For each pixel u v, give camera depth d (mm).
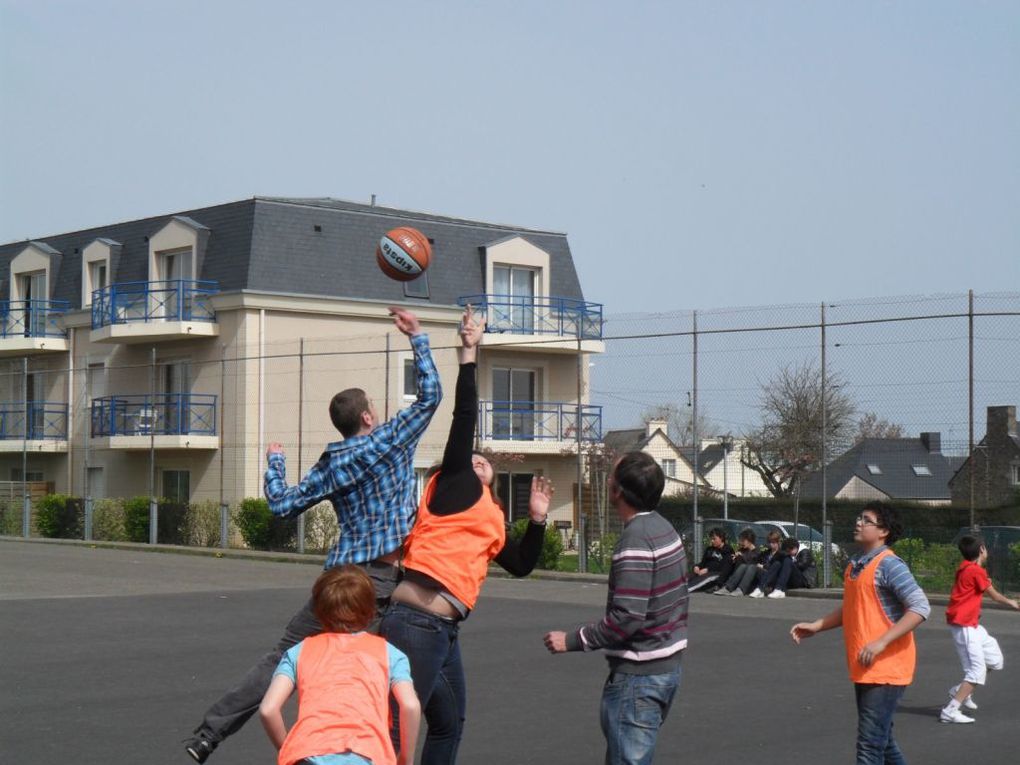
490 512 6586
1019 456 21188
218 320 35625
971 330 21328
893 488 24594
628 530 5918
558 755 8617
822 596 20859
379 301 36062
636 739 5812
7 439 41625
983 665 10016
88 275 40469
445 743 6746
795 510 23438
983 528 20938
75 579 23141
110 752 8648
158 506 34312
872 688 6883
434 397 7023
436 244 38000
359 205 39094
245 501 32312
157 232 37750
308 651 4945
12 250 44812
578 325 34219
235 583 22516
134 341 37469
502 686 11484
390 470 6934
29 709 10219
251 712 7113
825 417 22891
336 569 5117
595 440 34406
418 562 6477
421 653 6391
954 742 9242
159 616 17031
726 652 14000
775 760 8492
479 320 6848
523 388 37688
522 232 40188
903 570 6910
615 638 5805
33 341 40750
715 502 26375
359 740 4691
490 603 19312
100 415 38688
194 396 35844
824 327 22938
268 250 35469
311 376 35125
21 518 39062
